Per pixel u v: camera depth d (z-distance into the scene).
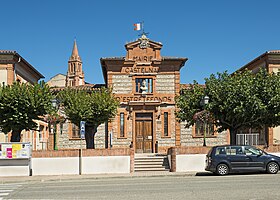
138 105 33.56
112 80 33.84
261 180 17.70
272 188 14.64
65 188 16.62
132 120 33.50
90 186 17.25
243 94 25.16
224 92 25.73
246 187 15.09
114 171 24.33
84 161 24.28
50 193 14.91
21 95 25.44
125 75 33.94
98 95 27.77
